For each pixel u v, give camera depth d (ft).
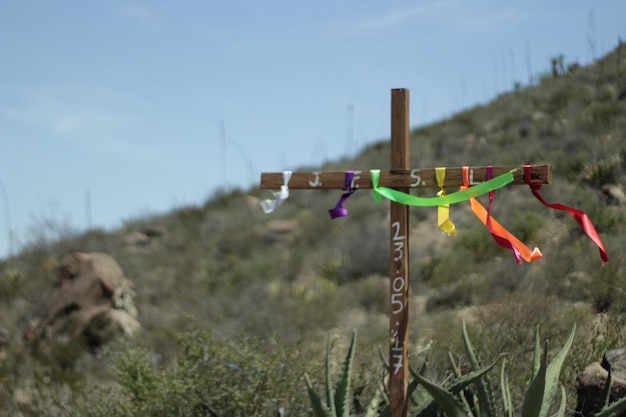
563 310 35.40
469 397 18.31
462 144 82.17
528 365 27.61
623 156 63.72
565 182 63.57
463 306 43.78
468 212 63.16
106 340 46.68
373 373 25.58
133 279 59.67
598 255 43.86
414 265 52.85
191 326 40.52
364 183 16.35
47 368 39.14
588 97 82.64
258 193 86.94
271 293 53.93
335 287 53.36
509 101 92.58
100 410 27.25
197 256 68.33
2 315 53.01
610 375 18.07
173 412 24.41
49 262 64.34
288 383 24.22
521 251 15.66
